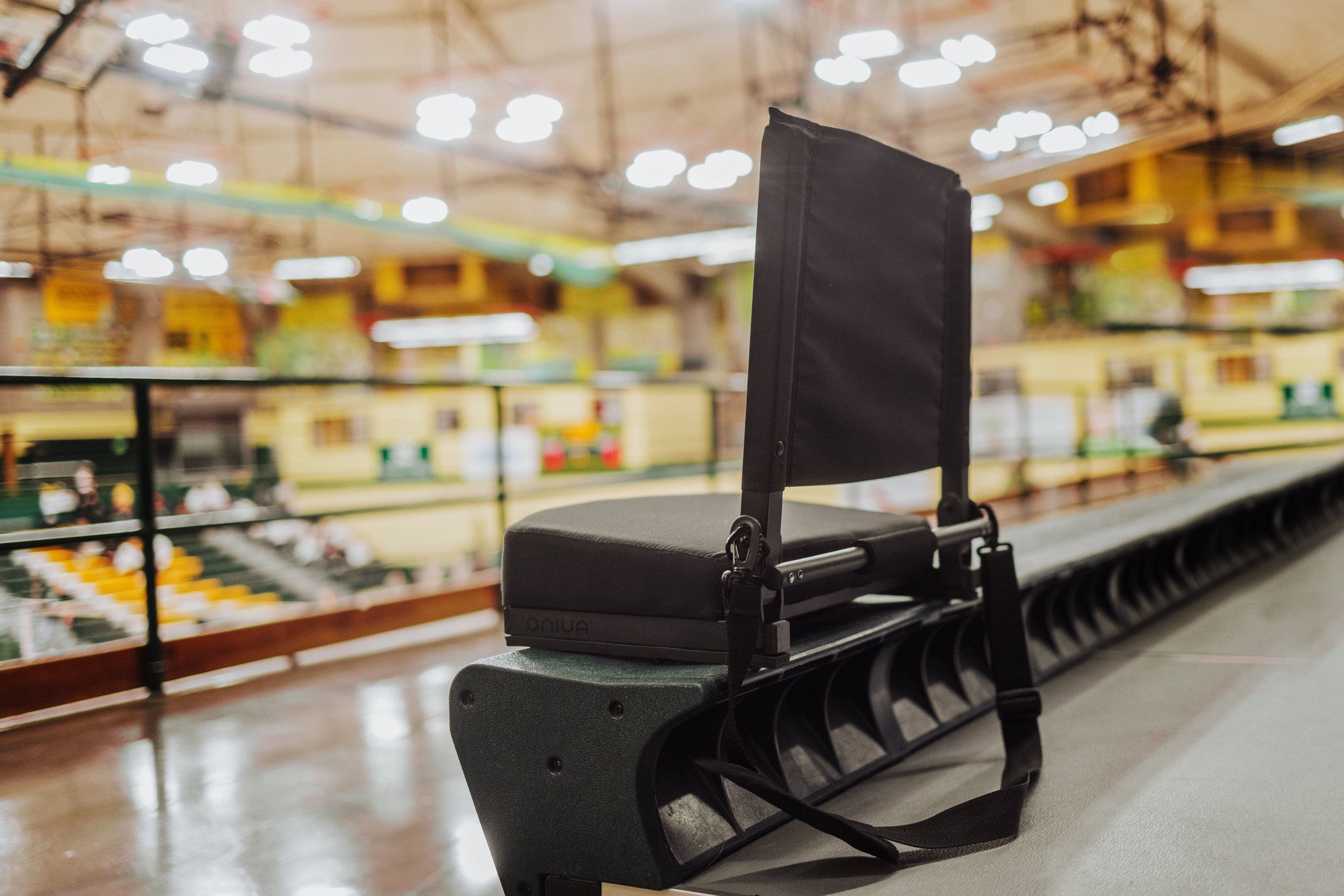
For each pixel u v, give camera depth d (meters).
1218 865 0.89
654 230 20.12
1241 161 12.71
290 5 6.25
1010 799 1.03
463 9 10.05
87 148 10.64
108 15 7.00
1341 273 17.00
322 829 1.53
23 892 1.34
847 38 6.48
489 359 24.41
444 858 1.40
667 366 24.25
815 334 0.98
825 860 0.96
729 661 0.89
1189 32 9.09
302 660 2.89
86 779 1.84
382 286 22.89
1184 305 17.78
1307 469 3.48
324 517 3.02
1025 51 9.95
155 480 2.59
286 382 2.87
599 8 10.03
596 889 0.94
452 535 12.55
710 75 11.77
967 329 1.31
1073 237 17.27
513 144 13.92
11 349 14.95
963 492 1.32
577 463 19.55
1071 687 1.62
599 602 1.01
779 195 0.92
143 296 17.25
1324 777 1.11
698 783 1.01
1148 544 2.02
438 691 2.45
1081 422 7.74
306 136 13.10
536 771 0.97
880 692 1.29
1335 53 8.45
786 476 0.95
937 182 1.23
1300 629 1.97
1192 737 1.30
